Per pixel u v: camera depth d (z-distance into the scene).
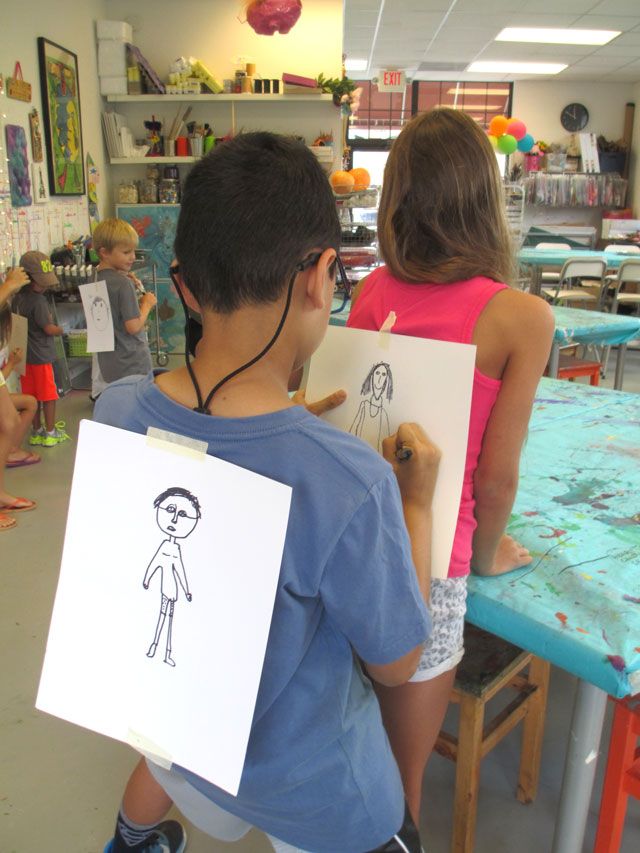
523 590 1.06
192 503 0.65
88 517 0.71
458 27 7.32
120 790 1.59
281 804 0.75
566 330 3.48
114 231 3.69
